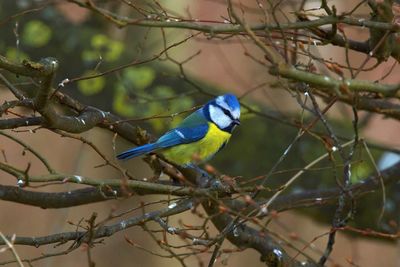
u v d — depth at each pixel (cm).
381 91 687
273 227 1583
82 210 1697
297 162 1327
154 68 1378
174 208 762
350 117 1509
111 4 1272
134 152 896
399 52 829
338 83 674
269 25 732
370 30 810
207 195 703
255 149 1347
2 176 1831
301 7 882
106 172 1672
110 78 1343
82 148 1448
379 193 1241
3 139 1856
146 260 1672
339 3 1678
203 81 1441
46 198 853
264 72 1720
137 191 805
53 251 1548
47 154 1861
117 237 1681
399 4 872
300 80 675
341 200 800
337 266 636
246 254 1797
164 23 684
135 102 1235
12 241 645
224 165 1347
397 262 1388
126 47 1425
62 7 1460
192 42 1859
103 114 841
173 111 1320
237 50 1892
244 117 1305
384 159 1254
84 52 1355
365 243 1862
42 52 1355
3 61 667
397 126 1923
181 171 974
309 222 1800
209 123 998
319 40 829
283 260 857
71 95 1348
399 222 1245
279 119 1105
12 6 1353
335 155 1273
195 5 1844
